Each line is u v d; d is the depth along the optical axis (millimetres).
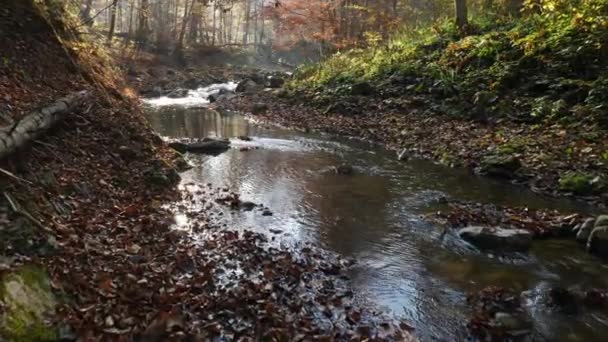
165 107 20672
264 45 52500
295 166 10477
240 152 11812
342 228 6820
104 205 6285
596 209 7566
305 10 30719
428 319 4496
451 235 6535
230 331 4027
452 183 9203
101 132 8078
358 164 10766
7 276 3525
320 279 5168
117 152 7996
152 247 5465
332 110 17062
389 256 5902
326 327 4223
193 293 4559
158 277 4703
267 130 15523
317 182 9219
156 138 10195
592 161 9023
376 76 18172
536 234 6488
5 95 6777
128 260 4922
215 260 5398
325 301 4668
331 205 7840
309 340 3947
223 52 44312
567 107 11523
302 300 4645
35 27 8922
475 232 6258
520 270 5516
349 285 5105
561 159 9461
